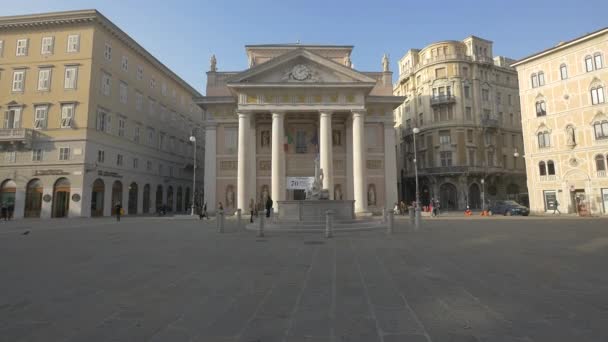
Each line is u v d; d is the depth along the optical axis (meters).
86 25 34.06
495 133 50.59
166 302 4.98
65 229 19.02
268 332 3.81
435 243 11.76
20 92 33.88
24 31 34.69
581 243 11.50
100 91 34.50
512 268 7.36
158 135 45.09
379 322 4.12
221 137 37.31
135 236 14.92
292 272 7.04
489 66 51.28
